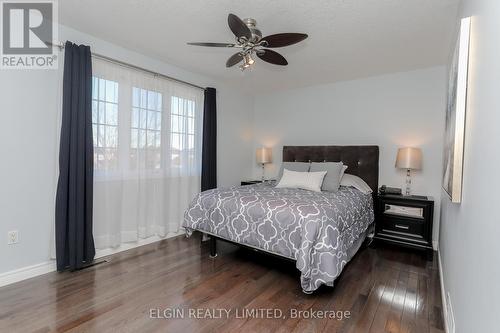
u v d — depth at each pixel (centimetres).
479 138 105
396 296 210
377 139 374
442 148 323
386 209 326
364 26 234
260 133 494
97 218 275
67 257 245
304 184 326
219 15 225
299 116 447
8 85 215
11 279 220
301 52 290
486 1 103
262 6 207
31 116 228
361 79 386
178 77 356
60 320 172
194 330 166
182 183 365
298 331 167
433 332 167
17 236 223
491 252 83
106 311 183
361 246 315
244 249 309
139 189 312
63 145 237
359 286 226
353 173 378
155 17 230
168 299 201
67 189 241
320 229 204
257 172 497
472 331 104
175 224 355
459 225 146
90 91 254
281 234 221
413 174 347
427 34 246
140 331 164
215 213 268
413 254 305
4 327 165
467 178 127
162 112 334
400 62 319
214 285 224
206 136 389
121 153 293
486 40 101
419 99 342
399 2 198
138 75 306
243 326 171
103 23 242
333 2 200
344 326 172
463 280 126
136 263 266
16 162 221
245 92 476
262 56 233
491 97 90
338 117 407
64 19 236
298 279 236
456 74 150
